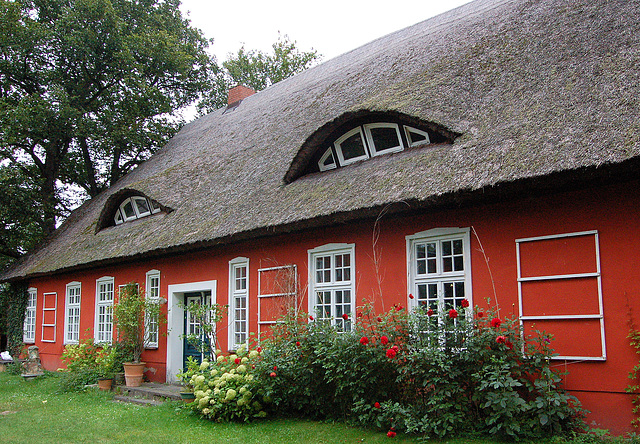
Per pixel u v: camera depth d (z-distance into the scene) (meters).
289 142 11.45
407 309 7.35
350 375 6.55
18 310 17.75
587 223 5.94
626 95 6.02
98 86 19.09
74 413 8.62
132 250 11.52
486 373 5.71
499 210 6.67
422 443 5.66
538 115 6.64
